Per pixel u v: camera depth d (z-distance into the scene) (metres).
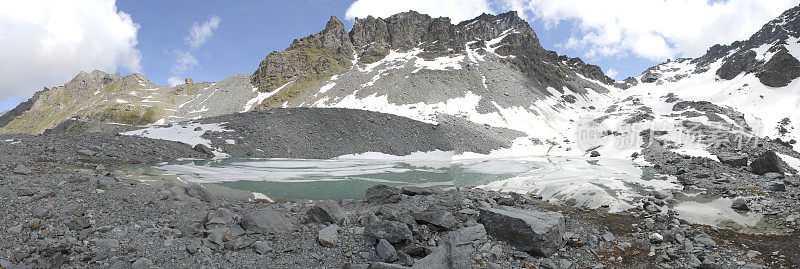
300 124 63.44
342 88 146.38
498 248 10.45
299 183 28.75
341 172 37.62
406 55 189.88
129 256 9.12
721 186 24.02
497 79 153.75
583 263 9.81
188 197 16.30
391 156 60.09
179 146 45.47
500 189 26.97
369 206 16.91
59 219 10.72
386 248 9.96
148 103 174.75
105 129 143.00
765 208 16.19
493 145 78.19
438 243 11.00
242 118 63.16
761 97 139.75
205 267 9.04
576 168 43.75
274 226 11.96
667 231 12.64
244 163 41.16
